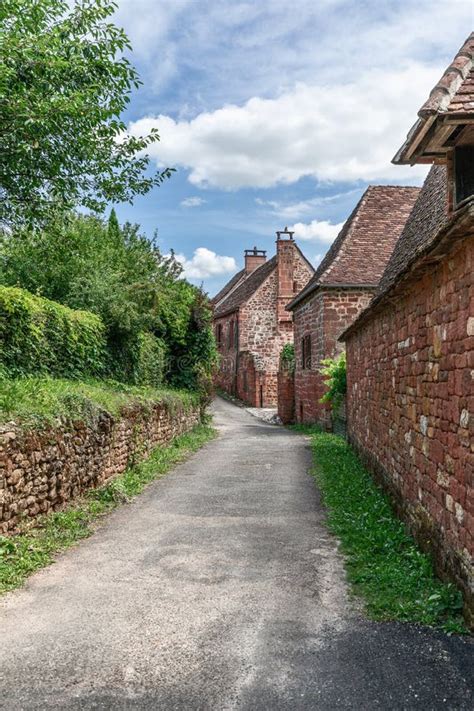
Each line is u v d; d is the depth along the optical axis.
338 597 4.70
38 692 3.30
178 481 10.31
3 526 5.84
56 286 13.84
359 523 6.90
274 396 33.16
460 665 3.57
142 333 15.70
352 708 3.14
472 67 5.05
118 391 12.03
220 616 4.36
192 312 19.98
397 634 4.00
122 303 13.62
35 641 3.96
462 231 3.94
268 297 35.31
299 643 3.89
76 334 11.02
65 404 8.04
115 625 4.21
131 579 5.19
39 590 4.92
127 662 3.65
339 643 3.88
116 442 9.82
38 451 6.68
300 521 7.28
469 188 5.27
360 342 11.57
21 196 9.73
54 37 8.45
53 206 10.14
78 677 3.47
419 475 5.94
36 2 8.73
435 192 9.57
